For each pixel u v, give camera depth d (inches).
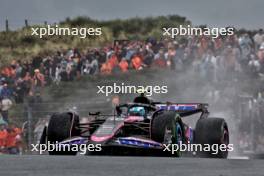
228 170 964.6
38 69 3540.8
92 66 3538.4
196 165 1057.5
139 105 1652.3
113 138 1494.8
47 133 1581.0
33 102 3036.4
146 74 3452.3
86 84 3356.3
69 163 1083.3
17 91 3260.3
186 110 1721.2
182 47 3506.4
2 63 4394.7
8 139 2891.2
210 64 3307.1
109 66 3528.5
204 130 1558.8
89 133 1672.0
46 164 1058.7
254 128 2928.2
